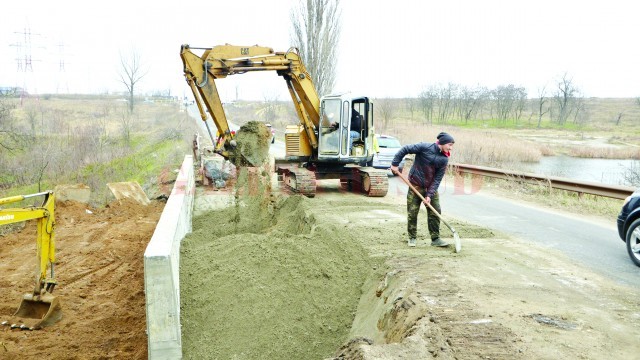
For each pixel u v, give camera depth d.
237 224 10.70
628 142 34.62
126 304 7.72
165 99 76.81
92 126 29.19
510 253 7.21
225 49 11.59
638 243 7.02
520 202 12.90
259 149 11.55
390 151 17.77
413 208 7.31
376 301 6.00
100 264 9.56
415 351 3.87
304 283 6.80
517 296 5.27
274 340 6.04
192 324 6.41
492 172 16.34
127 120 35.12
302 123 13.45
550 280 5.97
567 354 3.86
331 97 13.09
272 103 66.94
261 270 7.17
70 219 12.99
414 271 6.03
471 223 9.75
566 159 27.19
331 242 7.79
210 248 8.08
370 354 3.78
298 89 13.09
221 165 14.98
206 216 11.44
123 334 6.78
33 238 11.69
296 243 7.86
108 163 22.23
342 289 6.69
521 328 4.34
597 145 32.75
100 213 13.85
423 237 8.10
